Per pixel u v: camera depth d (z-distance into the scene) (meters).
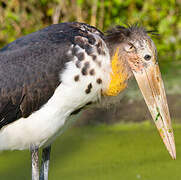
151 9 16.17
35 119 7.93
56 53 7.77
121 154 11.27
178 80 14.27
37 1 16.41
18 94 7.84
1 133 8.12
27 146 8.22
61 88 7.80
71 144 11.96
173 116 12.93
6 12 16.08
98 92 8.04
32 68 7.78
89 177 10.09
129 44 7.99
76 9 15.96
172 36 16.56
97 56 7.79
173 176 10.06
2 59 7.91
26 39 8.03
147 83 8.12
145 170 10.33
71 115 8.24
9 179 10.37
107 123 13.02
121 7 16.20
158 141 11.91
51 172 10.48
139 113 13.06
